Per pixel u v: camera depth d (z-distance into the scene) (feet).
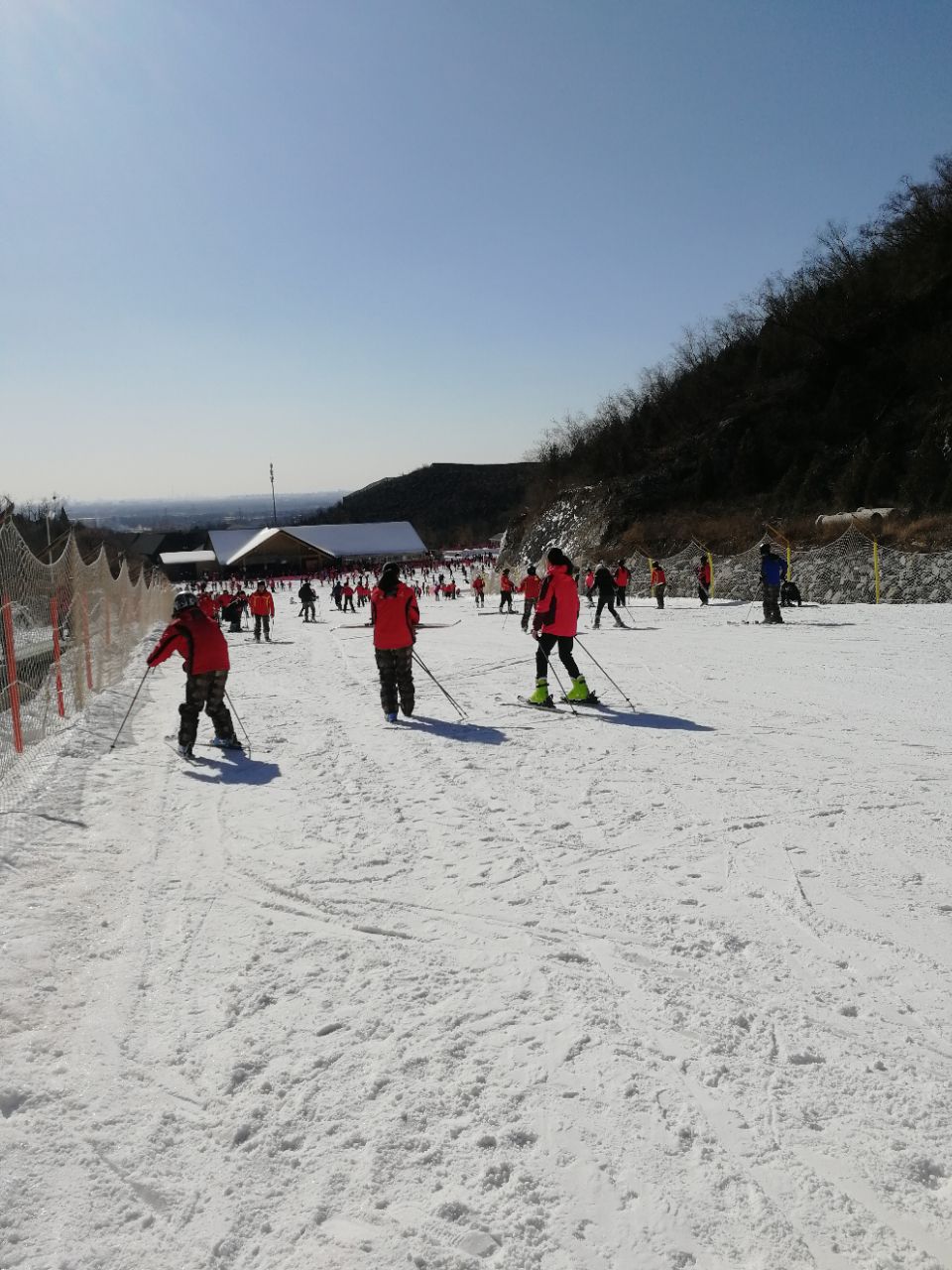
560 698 37.09
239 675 53.36
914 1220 7.65
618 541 153.58
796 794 21.03
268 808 22.12
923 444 114.62
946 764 23.34
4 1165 8.84
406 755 27.43
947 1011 11.05
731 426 159.63
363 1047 10.77
